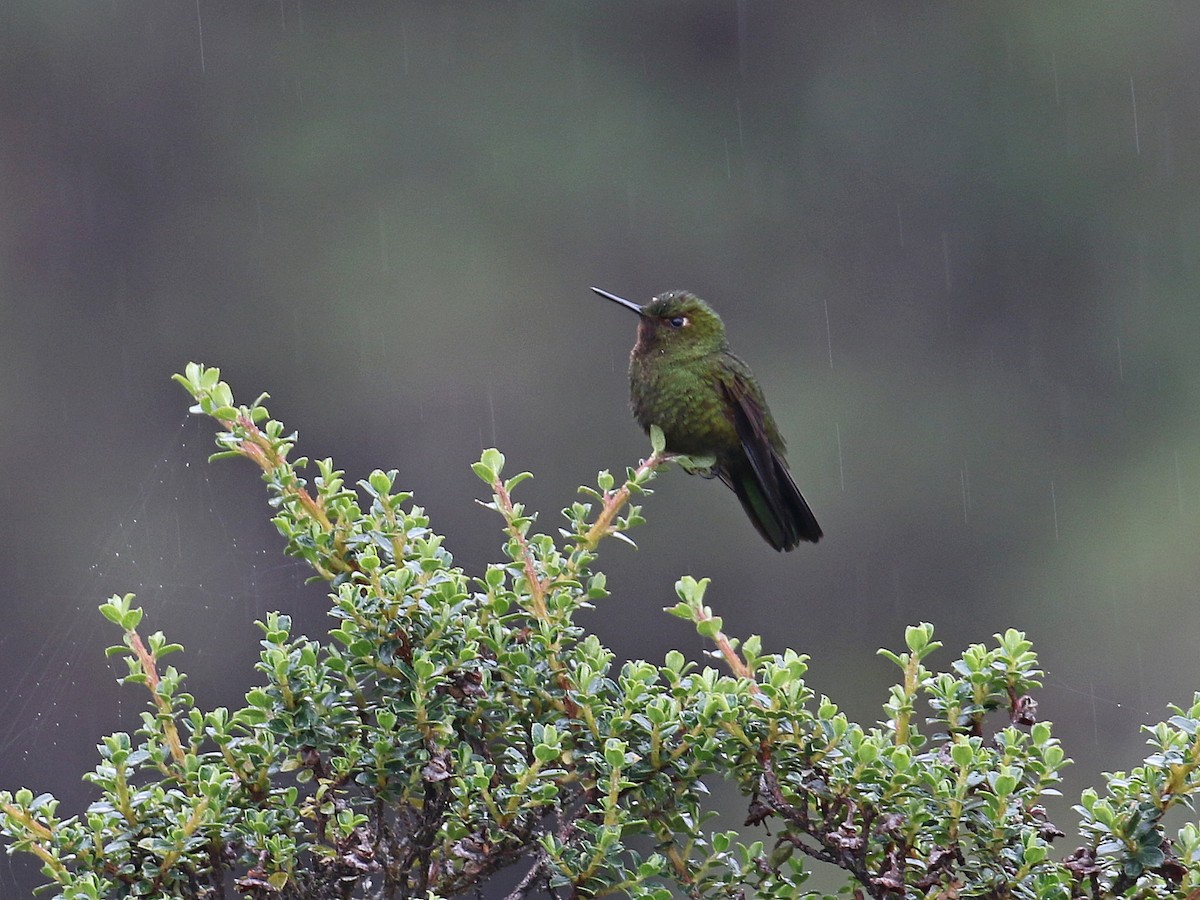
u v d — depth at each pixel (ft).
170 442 60.80
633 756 10.06
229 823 10.20
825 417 67.77
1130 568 59.77
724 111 77.20
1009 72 77.05
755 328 72.43
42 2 72.38
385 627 10.30
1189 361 69.36
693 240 74.79
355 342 67.36
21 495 56.03
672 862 10.49
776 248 74.49
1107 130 75.72
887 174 76.69
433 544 10.61
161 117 73.41
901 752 9.89
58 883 10.14
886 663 57.06
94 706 40.93
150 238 70.74
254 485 48.73
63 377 64.23
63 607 48.65
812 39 78.84
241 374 66.90
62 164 71.20
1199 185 74.28
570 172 74.33
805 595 57.88
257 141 73.72
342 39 76.28
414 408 65.10
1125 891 9.89
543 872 10.36
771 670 10.32
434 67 75.72
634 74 78.13
